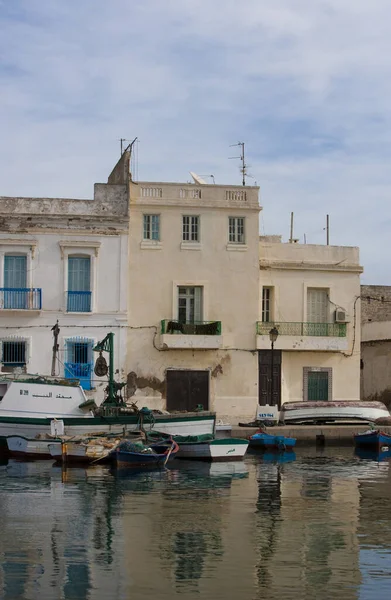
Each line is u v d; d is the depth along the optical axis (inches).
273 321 1877.5
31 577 685.9
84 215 1756.9
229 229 1846.7
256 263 1845.5
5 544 777.6
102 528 842.8
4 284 1734.7
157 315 1798.7
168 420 1421.0
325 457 1419.8
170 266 1809.8
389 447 1503.4
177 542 794.8
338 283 1924.2
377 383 2182.6
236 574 701.3
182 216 1823.3
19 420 1373.0
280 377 1871.3
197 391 1811.0
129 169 1798.7
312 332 1889.8
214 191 1834.4
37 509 928.9
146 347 1787.6
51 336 1737.2
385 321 2150.6
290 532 839.1
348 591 665.0
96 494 1024.9
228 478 1167.0
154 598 643.5
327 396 1902.1
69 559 733.9
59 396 1428.4
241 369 1831.9
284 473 1222.3
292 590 665.6
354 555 758.5
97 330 1758.1
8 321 1727.4
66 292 1745.8
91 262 1761.8
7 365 1720.0
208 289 1823.3
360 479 1170.0
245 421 1738.4
